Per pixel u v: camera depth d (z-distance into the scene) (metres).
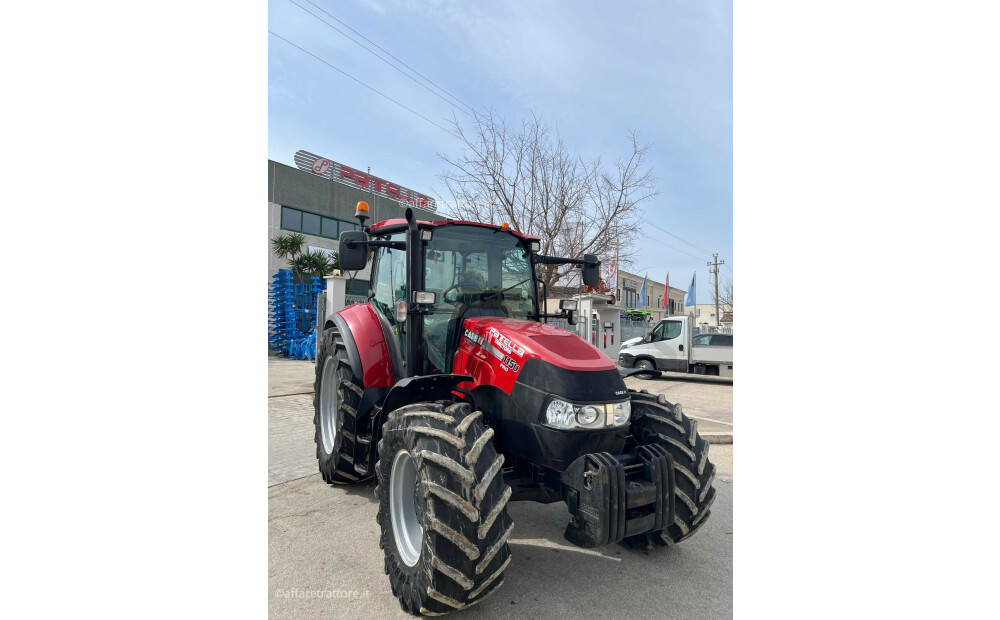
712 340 12.99
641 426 3.34
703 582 3.00
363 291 14.94
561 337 3.07
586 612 2.68
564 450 2.73
